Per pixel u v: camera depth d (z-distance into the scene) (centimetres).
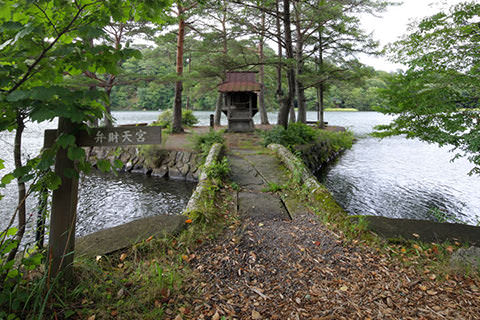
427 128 437
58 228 207
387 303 224
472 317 204
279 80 1407
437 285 244
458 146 413
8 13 136
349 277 260
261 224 379
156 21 197
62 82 187
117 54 164
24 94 137
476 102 396
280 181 581
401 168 1166
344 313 213
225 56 1443
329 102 5947
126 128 197
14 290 183
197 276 255
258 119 3625
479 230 337
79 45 157
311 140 1254
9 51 146
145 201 731
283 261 287
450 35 383
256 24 1230
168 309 211
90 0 154
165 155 1006
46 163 170
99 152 1120
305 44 1706
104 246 283
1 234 184
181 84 1419
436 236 324
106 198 745
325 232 348
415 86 418
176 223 337
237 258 288
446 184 938
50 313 192
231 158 821
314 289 243
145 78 987
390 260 283
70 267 217
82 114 157
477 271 251
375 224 353
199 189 476
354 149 1622
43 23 146
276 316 211
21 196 188
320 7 1009
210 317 207
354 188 902
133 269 255
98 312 199
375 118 4025
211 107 5628
